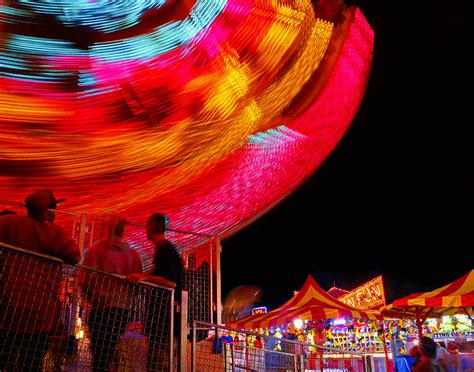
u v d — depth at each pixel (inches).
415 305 441.4
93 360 149.7
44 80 327.6
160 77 370.6
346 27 504.7
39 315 137.3
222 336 241.1
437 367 319.3
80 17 341.1
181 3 379.2
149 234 206.5
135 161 347.6
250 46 418.6
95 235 274.7
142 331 162.6
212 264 335.9
